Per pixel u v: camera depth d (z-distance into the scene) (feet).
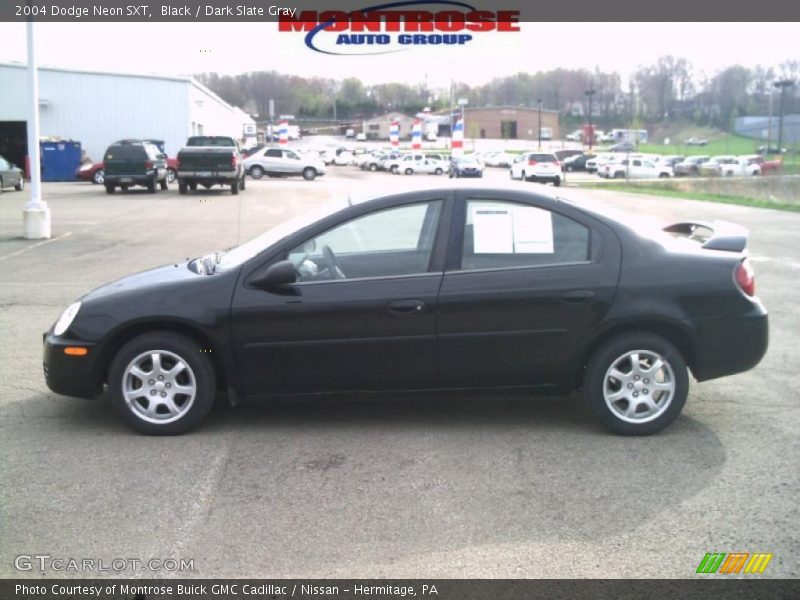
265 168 162.50
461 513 14.05
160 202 88.43
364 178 172.96
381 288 17.38
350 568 12.28
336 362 17.51
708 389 21.49
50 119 148.66
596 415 17.76
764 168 205.05
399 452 16.92
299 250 17.76
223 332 17.34
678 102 347.56
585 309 17.42
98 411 19.53
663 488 15.07
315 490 14.99
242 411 19.56
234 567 12.32
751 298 17.99
